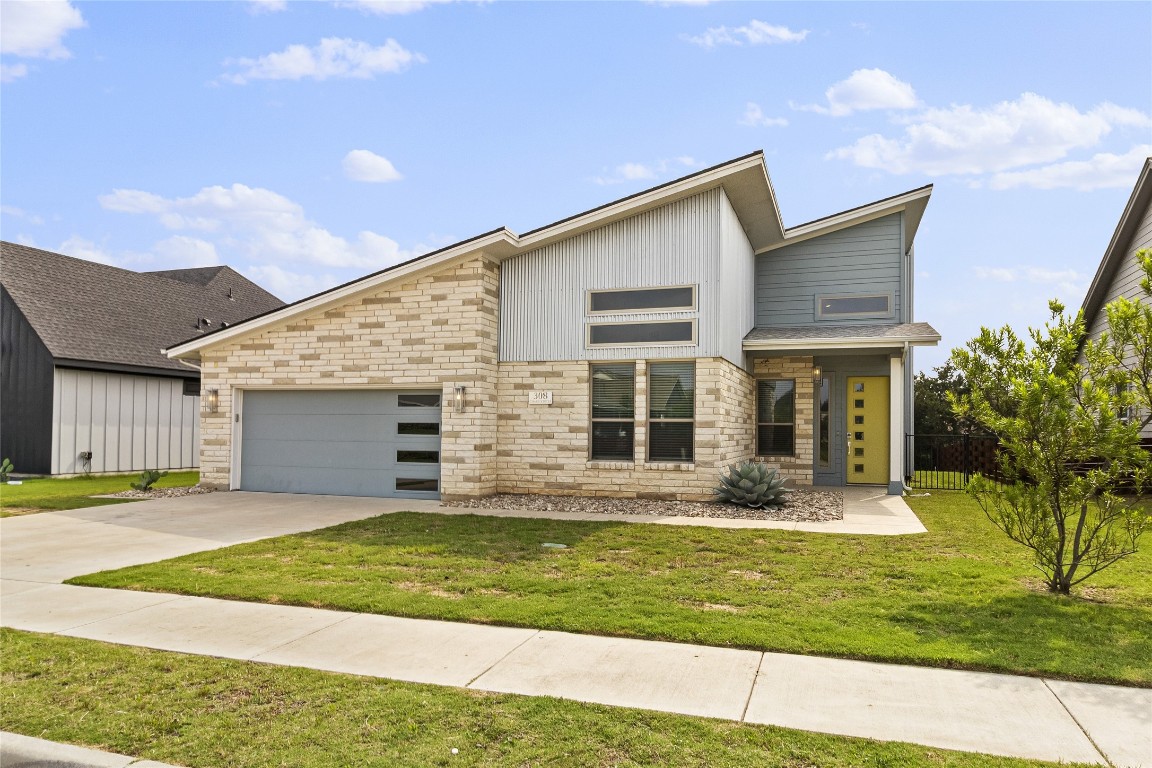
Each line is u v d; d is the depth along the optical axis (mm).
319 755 3693
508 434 14125
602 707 4254
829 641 5355
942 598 6590
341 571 7801
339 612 6371
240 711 4254
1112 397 6574
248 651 5344
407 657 5195
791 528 10492
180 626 5973
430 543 9328
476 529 10391
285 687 4609
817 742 3783
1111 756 3643
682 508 12320
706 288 13055
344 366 14562
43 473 19766
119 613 6367
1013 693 4480
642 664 5020
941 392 32750
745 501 12477
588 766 3549
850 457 17266
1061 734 3896
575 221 13516
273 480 15438
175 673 4875
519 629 5859
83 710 4297
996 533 10062
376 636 5691
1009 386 6984
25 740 3920
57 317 21125
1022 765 3516
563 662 5066
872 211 17109
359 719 4113
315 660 5145
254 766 3600
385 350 14234
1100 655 5047
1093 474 6523
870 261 17438
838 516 11727
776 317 17984
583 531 10180
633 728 3971
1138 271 17312
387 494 14508
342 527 10656
